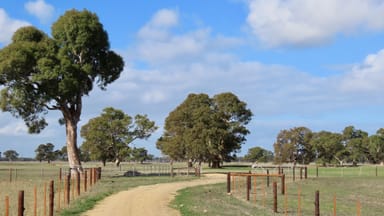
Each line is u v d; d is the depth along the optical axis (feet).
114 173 220.02
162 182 156.87
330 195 121.08
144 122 366.43
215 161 337.31
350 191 133.69
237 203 94.32
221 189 131.13
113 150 368.89
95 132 361.51
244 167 345.51
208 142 327.47
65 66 168.45
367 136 494.59
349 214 82.58
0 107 170.81
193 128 332.39
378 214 84.17
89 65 179.11
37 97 172.45
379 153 482.69
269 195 115.44
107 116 364.58
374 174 234.79
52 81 168.96
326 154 437.17
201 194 112.68
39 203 82.89
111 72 192.34
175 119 368.07
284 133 408.46
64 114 184.55
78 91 179.32
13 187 125.80
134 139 367.86
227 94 347.97
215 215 72.84
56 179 165.48
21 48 165.48
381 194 125.70
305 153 414.62
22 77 168.66
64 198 86.58
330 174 232.73
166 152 360.28
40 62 165.17
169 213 75.00
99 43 184.34
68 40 181.16
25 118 178.70
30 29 181.68
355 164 475.72
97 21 184.85
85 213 72.69
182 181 165.37
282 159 403.54
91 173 130.52
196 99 366.22
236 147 341.62
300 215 78.48
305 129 410.31
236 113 348.59
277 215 77.61
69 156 184.85
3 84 171.22
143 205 85.35
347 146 485.15
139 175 205.46
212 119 332.39
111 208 79.66
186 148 342.03
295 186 148.66
